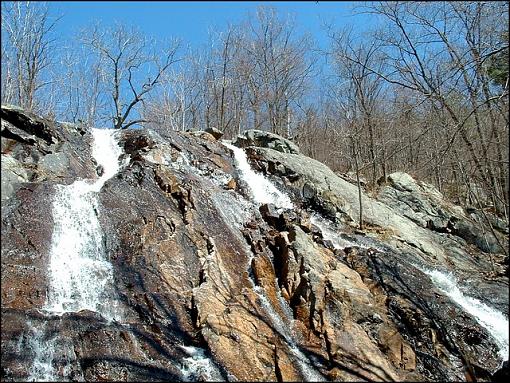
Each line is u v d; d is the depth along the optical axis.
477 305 13.03
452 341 10.98
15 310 9.15
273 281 11.69
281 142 21.39
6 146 13.52
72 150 15.23
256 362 9.26
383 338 10.48
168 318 9.94
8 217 11.06
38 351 8.55
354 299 11.06
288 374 9.02
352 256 13.24
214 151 18.38
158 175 14.17
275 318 10.47
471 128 18.27
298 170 18.59
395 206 19.48
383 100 29.19
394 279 12.46
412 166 25.41
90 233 11.66
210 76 37.81
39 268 10.29
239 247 12.80
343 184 19.09
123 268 10.96
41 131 14.84
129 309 10.00
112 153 16.33
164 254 11.48
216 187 15.55
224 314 10.13
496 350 10.95
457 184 22.62
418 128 25.45
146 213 12.54
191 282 11.06
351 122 27.86
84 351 8.74
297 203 17.62
